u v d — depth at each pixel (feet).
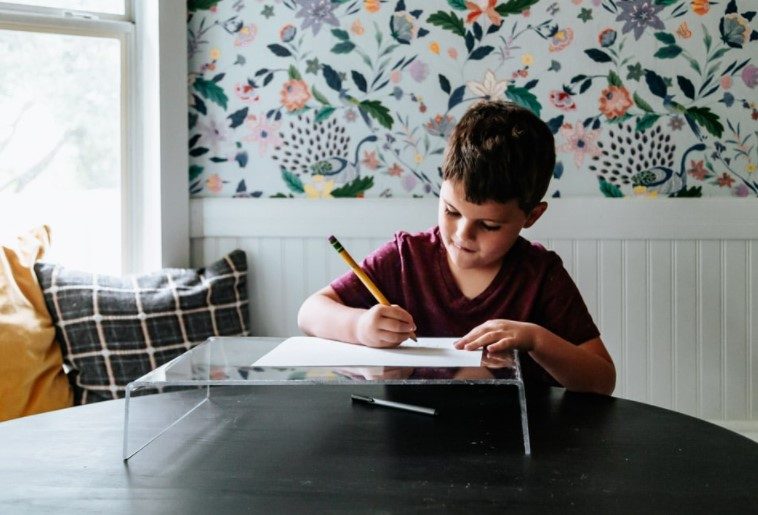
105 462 2.94
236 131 6.75
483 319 4.54
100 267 6.81
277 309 6.77
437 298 4.61
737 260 6.44
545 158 4.21
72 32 6.53
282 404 3.67
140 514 2.48
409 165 6.64
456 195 3.96
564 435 3.19
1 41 6.42
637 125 6.48
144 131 6.77
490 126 4.01
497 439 3.14
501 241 4.09
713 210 6.40
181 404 3.69
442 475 2.77
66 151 6.65
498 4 6.48
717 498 2.56
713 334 6.48
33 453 3.04
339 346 3.63
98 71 6.67
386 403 3.62
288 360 3.34
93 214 6.75
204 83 6.73
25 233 6.23
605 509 2.48
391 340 3.60
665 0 6.40
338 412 3.54
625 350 6.53
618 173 6.53
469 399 3.74
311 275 6.73
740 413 6.50
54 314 6.08
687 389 6.52
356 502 2.54
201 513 2.48
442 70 6.56
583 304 4.58
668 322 6.50
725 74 6.41
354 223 6.66
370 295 4.75
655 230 6.44
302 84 6.67
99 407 3.65
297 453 3.01
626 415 3.46
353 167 6.68
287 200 6.69
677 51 6.42
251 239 6.77
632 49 6.44
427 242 4.75
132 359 6.07
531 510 2.47
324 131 6.68
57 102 6.61
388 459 2.93
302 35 6.64
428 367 3.20
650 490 2.62
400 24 6.56
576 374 3.87
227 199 6.73
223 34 6.69
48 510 2.52
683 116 6.46
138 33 6.72
